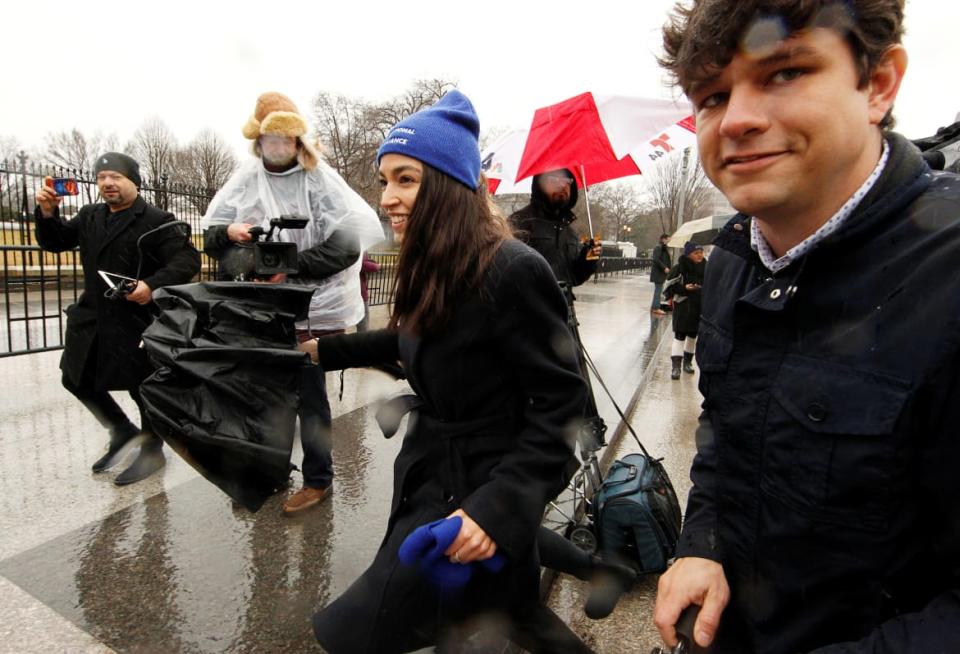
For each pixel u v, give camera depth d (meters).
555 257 3.54
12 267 10.23
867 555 0.86
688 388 6.30
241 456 1.56
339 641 1.39
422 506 1.46
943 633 0.74
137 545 2.59
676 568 1.17
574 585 2.58
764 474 0.98
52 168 8.56
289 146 2.81
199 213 10.08
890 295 0.82
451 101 1.46
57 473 3.29
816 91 0.80
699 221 13.27
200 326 1.63
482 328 1.35
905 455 0.80
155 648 1.98
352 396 5.04
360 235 2.91
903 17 0.82
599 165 4.46
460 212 1.35
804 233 0.92
